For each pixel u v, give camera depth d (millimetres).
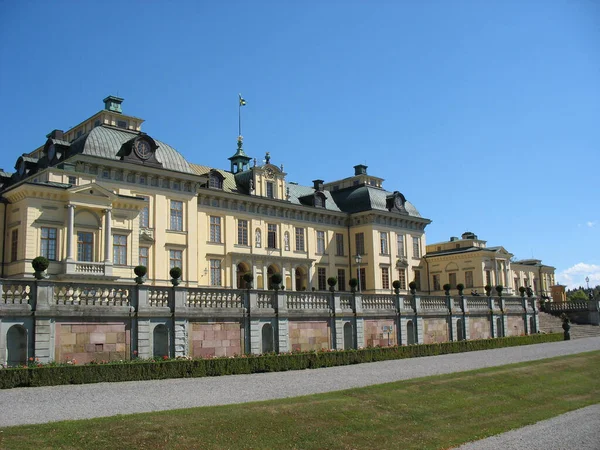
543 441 21094
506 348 48750
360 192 73875
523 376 32875
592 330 65250
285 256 65250
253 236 62344
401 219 75375
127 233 45281
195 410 19953
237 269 61156
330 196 75188
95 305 28203
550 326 67125
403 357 40375
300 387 26094
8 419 17797
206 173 61281
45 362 26031
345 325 41188
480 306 55719
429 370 33531
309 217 69062
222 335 33031
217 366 29188
